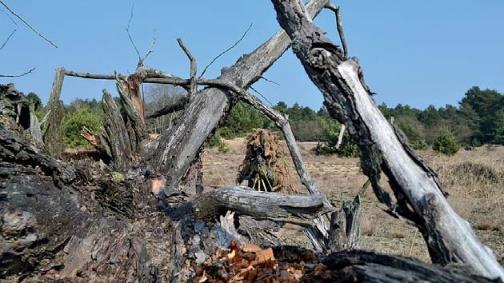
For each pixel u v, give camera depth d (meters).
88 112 19.11
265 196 5.44
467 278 3.29
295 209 5.35
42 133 6.71
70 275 4.94
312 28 4.78
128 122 7.17
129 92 7.36
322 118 40.25
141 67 7.44
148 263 5.15
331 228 5.92
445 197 4.25
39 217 4.82
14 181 4.77
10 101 6.19
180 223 5.68
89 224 5.25
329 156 31.34
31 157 4.98
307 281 4.08
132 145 7.02
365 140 4.36
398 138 4.34
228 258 5.02
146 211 5.91
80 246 5.09
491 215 13.38
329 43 4.63
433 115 54.34
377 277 3.35
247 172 8.85
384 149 4.27
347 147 30.86
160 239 5.54
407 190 4.13
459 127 53.44
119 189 5.80
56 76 6.96
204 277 4.91
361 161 4.47
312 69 4.63
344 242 5.81
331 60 4.54
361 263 3.82
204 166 22.23
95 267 5.04
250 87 7.86
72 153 7.45
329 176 22.19
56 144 6.75
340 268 4.01
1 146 4.78
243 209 5.50
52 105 6.85
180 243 5.46
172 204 6.38
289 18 4.99
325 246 5.98
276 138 8.89
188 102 7.37
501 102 59.03
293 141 6.93
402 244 9.67
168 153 6.96
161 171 6.85
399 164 4.21
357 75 4.52
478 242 3.86
